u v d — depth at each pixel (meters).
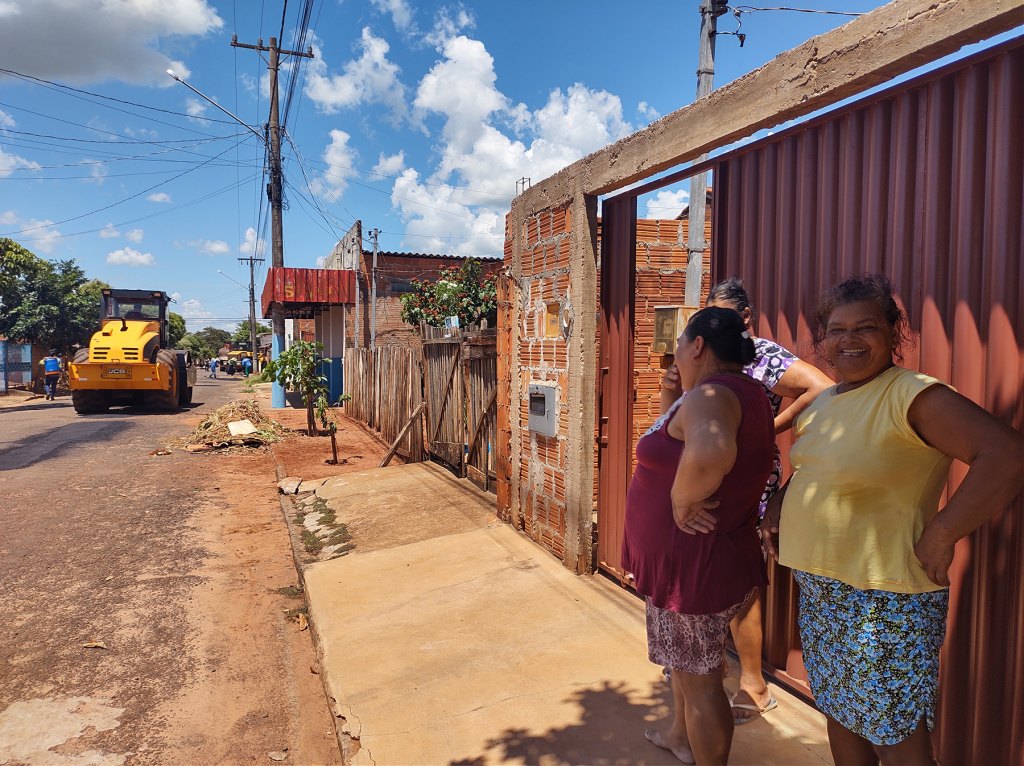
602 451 4.39
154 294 19.50
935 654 1.78
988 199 2.10
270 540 6.30
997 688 2.11
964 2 1.98
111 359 16.78
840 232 2.62
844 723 1.86
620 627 3.69
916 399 1.67
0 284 21.36
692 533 1.95
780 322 2.94
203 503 7.74
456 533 5.63
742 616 2.76
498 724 2.87
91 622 4.44
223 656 3.98
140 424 15.20
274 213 18.23
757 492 2.01
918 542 1.71
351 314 19.80
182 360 19.69
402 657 3.54
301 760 2.98
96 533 6.46
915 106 2.31
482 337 6.90
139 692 3.58
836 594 1.83
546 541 4.96
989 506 1.55
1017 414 2.03
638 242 5.98
